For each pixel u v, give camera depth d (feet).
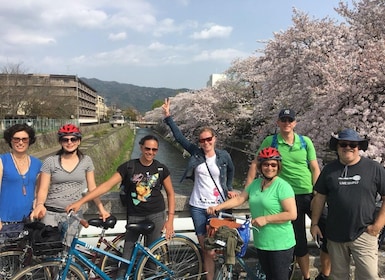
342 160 10.87
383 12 37.11
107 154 101.04
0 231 10.55
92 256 12.14
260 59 60.64
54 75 251.19
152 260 12.49
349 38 40.83
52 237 10.48
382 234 14.96
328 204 11.17
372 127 30.66
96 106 386.32
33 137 12.05
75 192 11.93
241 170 68.18
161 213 12.52
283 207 10.85
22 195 11.69
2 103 108.37
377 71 30.09
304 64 42.32
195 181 13.04
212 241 11.19
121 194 13.24
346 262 11.18
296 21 45.91
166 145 169.07
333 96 32.89
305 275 13.48
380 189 10.42
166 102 14.88
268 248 11.03
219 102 84.74
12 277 10.59
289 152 12.82
